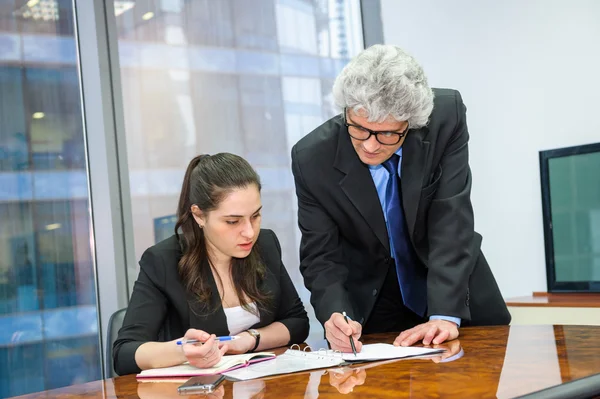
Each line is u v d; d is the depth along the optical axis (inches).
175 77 126.0
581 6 122.1
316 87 140.4
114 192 119.4
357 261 74.7
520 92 130.8
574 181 122.3
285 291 74.9
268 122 134.4
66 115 121.0
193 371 53.0
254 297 70.3
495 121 134.6
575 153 122.0
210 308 67.4
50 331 119.8
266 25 135.4
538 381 39.9
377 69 60.5
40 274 119.6
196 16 128.5
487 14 134.7
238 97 131.7
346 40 144.6
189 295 67.4
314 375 48.1
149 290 67.1
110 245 118.9
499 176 134.6
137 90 122.6
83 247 121.3
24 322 118.6
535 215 129.5
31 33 119.9
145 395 45.9
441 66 142.2
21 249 118.7
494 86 134.5
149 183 122.5
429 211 69.9
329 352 58.1
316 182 70.9
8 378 117.9
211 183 65.4
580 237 121.5
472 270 69.9
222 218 64.9
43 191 119.7
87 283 121.6
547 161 125.8
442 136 70.2
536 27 128.1
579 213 121.7
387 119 60.8
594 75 120.9
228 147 130.0
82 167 121.4
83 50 119.0
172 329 68.9
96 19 119.5
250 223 66.2
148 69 123.7
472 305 73.1
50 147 120.3
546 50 127.0
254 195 65.9
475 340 59.1
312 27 140.7
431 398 36.9
